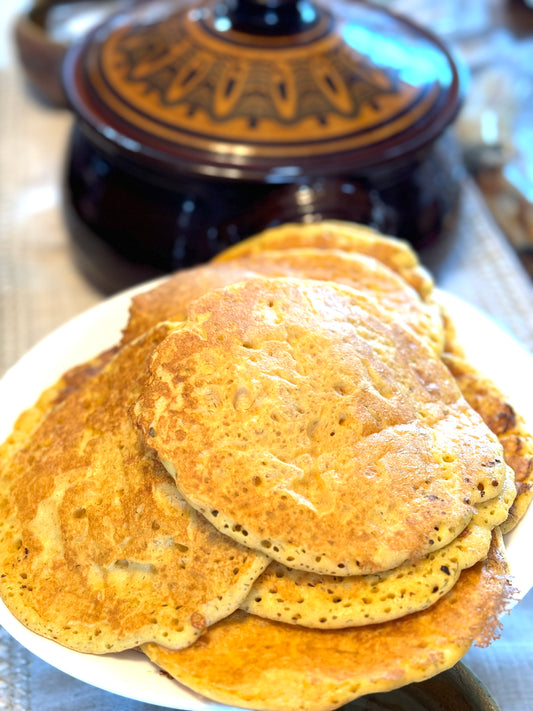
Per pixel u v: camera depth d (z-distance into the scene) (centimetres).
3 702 26
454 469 24
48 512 25
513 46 62
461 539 23
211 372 24
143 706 25
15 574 24
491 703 24
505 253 46
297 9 38
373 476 23
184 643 22
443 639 22
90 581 24
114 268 40
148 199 37
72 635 23
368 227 35
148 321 29
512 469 26
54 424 27
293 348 25
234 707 21
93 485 25
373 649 22
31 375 31
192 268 35
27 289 44
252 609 23
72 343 32
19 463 27
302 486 23
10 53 63
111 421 26
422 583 22
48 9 59
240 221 36
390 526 22
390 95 37
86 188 40
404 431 24
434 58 41
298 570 23
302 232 33
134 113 37
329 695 21
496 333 32
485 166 55
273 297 26
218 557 23
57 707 26
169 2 44
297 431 23
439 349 28
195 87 37
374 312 27
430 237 40
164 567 23
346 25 40
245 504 22
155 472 24
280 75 36
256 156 35
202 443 23
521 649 27
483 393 28
